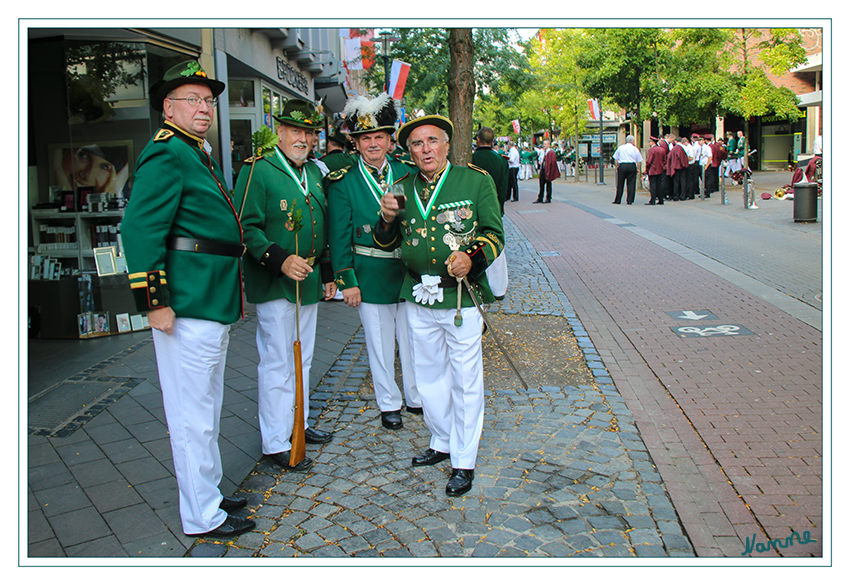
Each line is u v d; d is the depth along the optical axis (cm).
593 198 2186
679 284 830
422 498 348
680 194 1945
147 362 577
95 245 689
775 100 2053
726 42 2194
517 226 1494
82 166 692
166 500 348
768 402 454
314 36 1557
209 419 314
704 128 3394
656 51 2195
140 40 682
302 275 358
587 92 2452
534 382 513
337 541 310
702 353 564
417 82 1925
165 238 291
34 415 461
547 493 348
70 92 686
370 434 434
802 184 1288
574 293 811
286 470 384
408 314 374
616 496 344
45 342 654
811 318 650
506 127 4047
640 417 441
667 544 301
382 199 354
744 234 1203
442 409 381
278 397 390
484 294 363
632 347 590
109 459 394
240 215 376
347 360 585
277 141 385
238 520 321
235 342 635
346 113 428
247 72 1116
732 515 321
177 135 306
